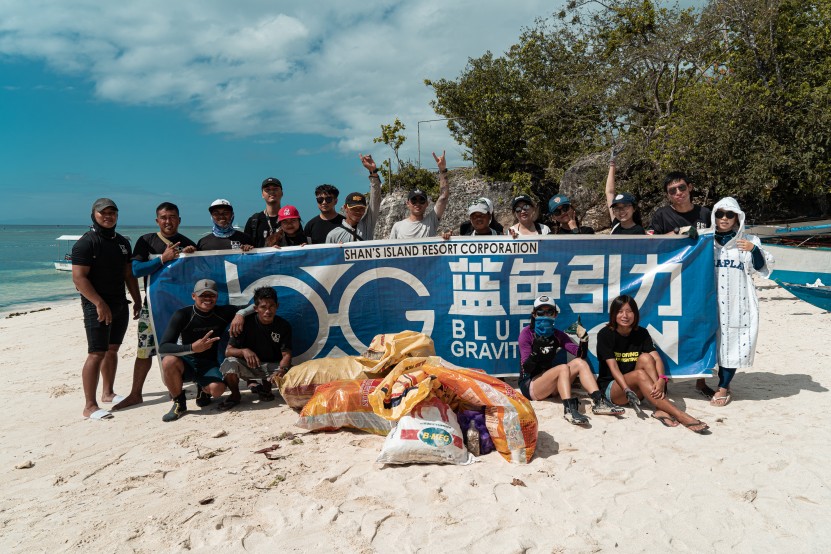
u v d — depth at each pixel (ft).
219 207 21.12
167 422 17.89
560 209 21.47
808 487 12.34
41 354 33.19
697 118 59.16
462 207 88.84
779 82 59.16
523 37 89.20
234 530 11.17
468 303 19.85
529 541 10.58
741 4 60.85
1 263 138.72
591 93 73.36
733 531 10.84
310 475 13.53
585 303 19.39
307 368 18.04
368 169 23.53
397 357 16.97
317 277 20.24
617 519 11.32
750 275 17.78
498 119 86.33
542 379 17.43
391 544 10.61
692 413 17.07
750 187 56.75
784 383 19.98
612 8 79.41
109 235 19.49
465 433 14.52
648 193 67.41
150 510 12.06
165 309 19.95
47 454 15.75
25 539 11.07
